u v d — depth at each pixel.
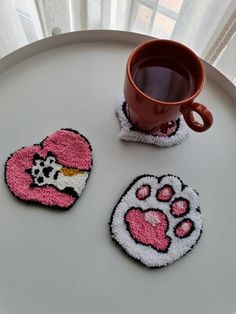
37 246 0.26
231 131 0.33
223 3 0.39
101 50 0.35
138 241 0.27
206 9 0.40
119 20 0.50
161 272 0.26
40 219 0.27
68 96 0.32
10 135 0.30
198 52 0.47
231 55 0.44
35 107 0.31
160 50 0.28
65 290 0.25
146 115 0.27
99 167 0.29
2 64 0.33
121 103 0.32
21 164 0.28
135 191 0.28
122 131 0.30
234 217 0.29
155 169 0.30
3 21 0.45
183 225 0.27
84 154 0.29
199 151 0.31
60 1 0.45
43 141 0.29
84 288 0.26
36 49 0.34
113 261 0.26
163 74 0.28
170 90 0.28
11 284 0.25
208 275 0.27
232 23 0.39
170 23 0.47
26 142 0.30
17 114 0.31
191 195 0.29
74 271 0.26
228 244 0.28
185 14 0.41
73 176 0.28
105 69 0.34
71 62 0.34
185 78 0.28
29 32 0.56
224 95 0.34
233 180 0.30
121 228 0.27
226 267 0.27
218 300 0.26
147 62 0.28
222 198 0.30
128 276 0.26
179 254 0.27
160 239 0.27
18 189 0.27
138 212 0.28
